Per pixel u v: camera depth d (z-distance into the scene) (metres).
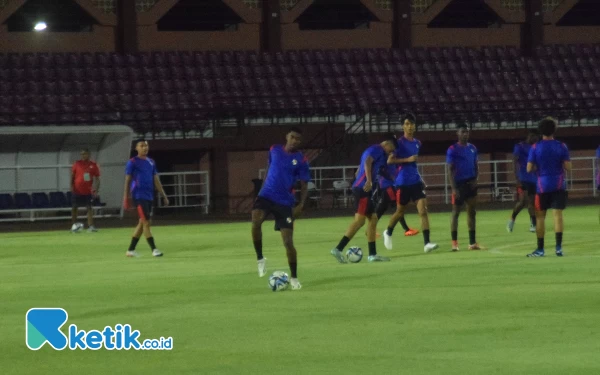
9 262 30.59
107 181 54.69
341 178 60.56
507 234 36.22
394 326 16.16
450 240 33.91
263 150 62.53
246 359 13.85
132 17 66.06
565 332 15.31
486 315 17.02
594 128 65.44
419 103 67.06
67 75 64.25
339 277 23.16
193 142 59.69
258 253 22.62
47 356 14.38
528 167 27.05
